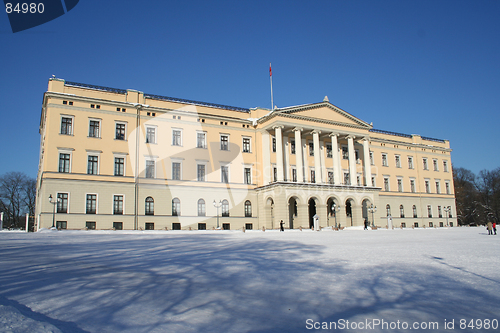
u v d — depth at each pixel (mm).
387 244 23156
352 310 7617
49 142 43500
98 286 9102
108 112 47406
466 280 10742
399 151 76938
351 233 40594
